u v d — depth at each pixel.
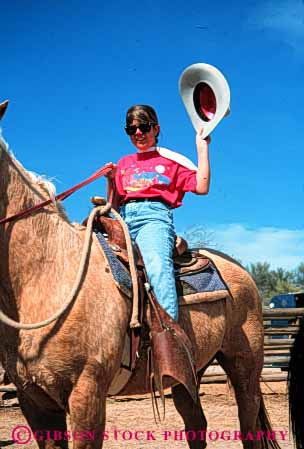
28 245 3.39
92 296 3.39
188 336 3.99
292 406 3.39
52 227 3.52
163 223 4.01
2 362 3.43
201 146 4.19
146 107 4.26
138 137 4.23
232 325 4.44
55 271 3.42
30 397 3.42
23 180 3.48
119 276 3.56
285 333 11.17
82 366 3.29
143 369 3.79
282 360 11.03
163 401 3.57
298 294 14.55
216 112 4.13
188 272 4.17
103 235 3.87
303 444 3.35
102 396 3.36
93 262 3.54
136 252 3.85
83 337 3.30
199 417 4.50
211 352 4.24
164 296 3.75
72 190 3.81
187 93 4.31
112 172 4.25
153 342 3.65
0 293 3.35
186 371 3.62
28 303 3.34
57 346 3.25
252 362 4.52
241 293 4.49
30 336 3.28
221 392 9.91
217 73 4.12
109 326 3.41
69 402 3.28
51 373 3.25
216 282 4.29
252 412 4.49
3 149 3.42
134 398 9.67
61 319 3.28
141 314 3.67
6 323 3.25
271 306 15.20
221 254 4.71
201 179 4.11
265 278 46.97
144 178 4.12
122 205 4.20
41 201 3.54
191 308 4.07
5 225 3.36
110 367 3.40
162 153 4.27
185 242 4.28
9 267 3.33
